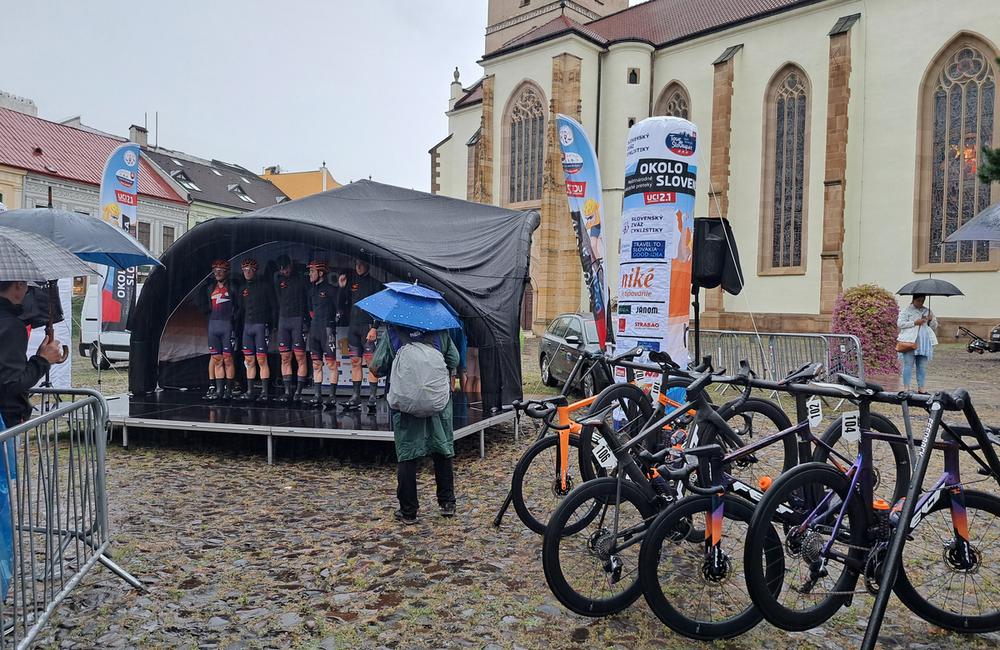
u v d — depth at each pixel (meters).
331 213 9.62
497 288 9.30
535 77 37.22
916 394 3.50
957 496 3.76
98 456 4.31
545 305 35.81
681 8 39.12
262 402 9.64
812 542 3.53
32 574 3.36
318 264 9.54
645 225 7.82
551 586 3.76
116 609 4.04
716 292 31.72
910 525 3.61
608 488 3.86
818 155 29.67
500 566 4.70
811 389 3.88
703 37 33.53
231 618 3.94
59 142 37.91
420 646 3.63
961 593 4.10
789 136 30.89
